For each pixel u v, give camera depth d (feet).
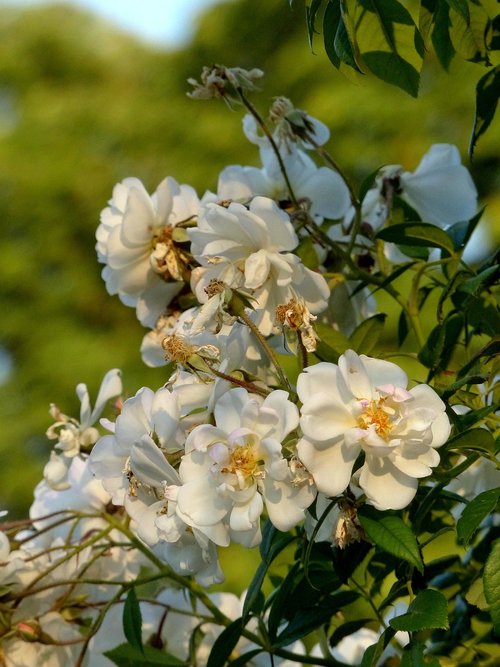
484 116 2.35
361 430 1.91
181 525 2.05
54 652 2.38
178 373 2.16
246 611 2.12
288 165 2.62
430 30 2.22
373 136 9.86
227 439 2.00
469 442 2.04
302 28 11.40
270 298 2.21
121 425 2.11
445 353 2.38
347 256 2.47
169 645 2.65
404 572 2.16
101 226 2.57
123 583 2.38
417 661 1.95
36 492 2.68
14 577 2.37
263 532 2.23
